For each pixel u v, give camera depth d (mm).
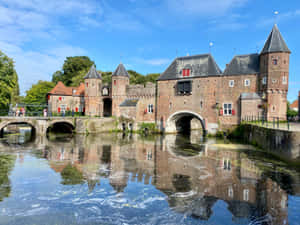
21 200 8836
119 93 37594
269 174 12242
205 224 7250
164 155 17688
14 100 53438
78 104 47562
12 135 29406
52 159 15586
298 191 9914
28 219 7461
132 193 9688
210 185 10695
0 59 30312
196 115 31422
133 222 7375
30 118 26453
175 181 11258
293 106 61719
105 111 44781
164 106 34125
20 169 12945
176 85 33094
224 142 25031
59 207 8328
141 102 36438
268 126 18625
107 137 28938
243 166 14062
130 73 67000
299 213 7973
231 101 29172
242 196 9414
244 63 29219
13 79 32500
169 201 8906
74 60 64688
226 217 7684
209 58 31922
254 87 27797
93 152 18500
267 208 8352
